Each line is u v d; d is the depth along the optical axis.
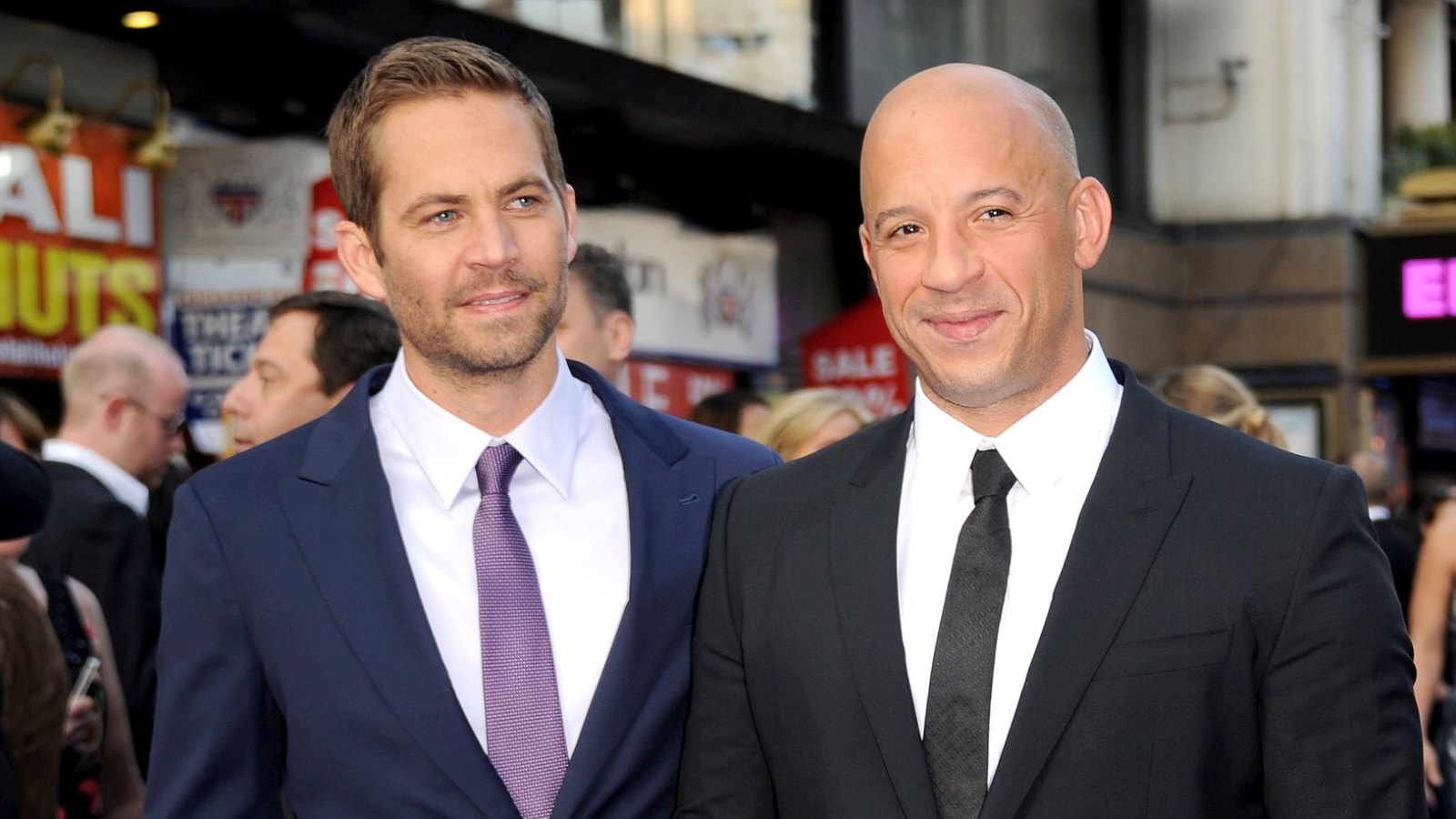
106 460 3.96
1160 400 2.08
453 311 2.02
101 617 3.27
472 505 2.13
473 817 1.98
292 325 3.18
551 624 2.11
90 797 3.04
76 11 4.56
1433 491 4.99
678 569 2.17
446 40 2.11
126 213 4.71
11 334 4.36
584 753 2.02
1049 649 1.89
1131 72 11.07
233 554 2.08
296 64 5.09
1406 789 1.84
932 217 1.94
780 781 2.05
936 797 1.91
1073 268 2.00
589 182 6.38
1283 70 11.30
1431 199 10.91
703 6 6.71
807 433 4.04
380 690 2.01
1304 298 11.15
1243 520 1.91
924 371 2.00
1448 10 15.52
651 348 6.61
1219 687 1.86
